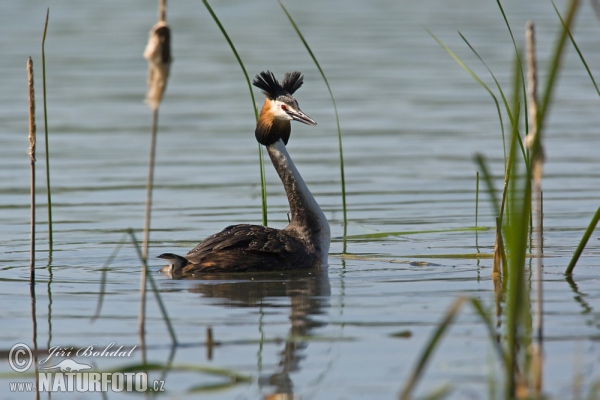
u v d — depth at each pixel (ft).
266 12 144.46
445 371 27.84
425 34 124.26
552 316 32.78
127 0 154.51
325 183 61.67
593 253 43.34
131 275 40.98
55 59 109.09
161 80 27.40
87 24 131.34
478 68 102.42
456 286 37.93
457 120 81.00
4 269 41.78
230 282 39.47
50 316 34.12
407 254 44.88
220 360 29.22
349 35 125.18
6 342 31.09
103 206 55.88
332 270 41.91
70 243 47.29
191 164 67.56
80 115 84.28
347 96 91.86
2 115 83.25
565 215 51.83
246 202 57.16
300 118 44.09
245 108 88.22
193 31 128.77
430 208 54.75
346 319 33.24
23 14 138.21
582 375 27.20
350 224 51.60
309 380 27.37
